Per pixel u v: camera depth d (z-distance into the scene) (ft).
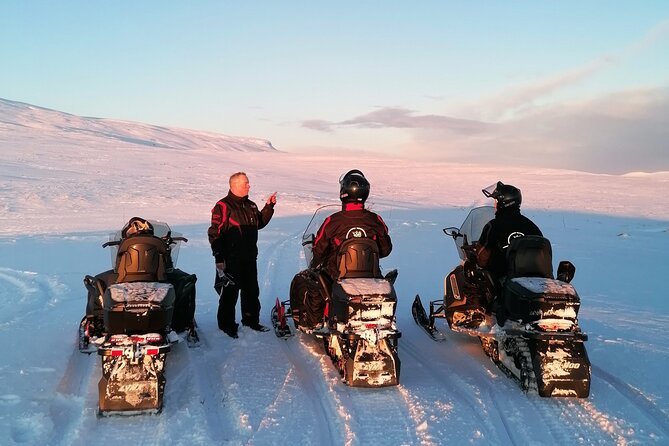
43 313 21.83
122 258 15.25
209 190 84.69
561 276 15.81
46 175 90.74
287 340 19.36
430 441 12.11
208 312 22.94
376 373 14.83
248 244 20.08
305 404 14.08
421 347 18.76
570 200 84.89
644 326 20.61
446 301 19.53
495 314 17.17
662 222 61.36
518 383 15.37
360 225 16.99
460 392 14.90
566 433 12.52
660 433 12.46
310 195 84.69
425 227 53.72
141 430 12.58
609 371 16.07
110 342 13.32
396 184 108.17
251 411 13.57
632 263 34.94
